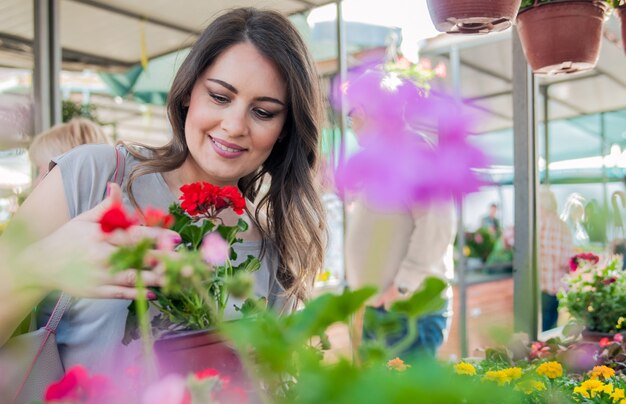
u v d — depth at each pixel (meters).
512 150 2.55
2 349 1.01
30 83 3.87
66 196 1.17
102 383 0.58
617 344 2.16
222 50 1.21
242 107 1.21
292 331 0.38
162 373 0.70
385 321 0.42
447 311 2.18
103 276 0.76
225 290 0.79
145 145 1.37
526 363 1.99
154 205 1.24
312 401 0.33
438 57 5.94
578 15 1.77
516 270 2.51
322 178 1.42
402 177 0.52
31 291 0.85
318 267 1.44
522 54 2.52
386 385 0.31
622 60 5.38
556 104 6.82
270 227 1.40
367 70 0.84
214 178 1.31
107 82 5.64
